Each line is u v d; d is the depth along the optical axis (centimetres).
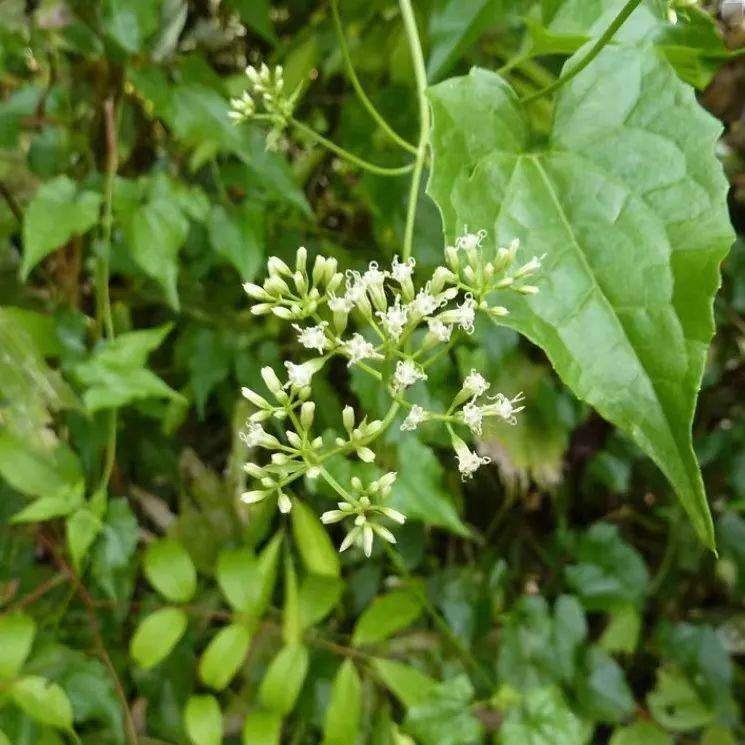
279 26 21
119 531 18
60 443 17
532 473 21
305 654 17
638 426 10
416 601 20
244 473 20
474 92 12
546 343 11
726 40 22
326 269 12
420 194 19
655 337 10
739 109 25
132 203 17
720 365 25
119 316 20
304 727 19
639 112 12
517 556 24
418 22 19
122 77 19
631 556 23
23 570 18
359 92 16
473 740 18
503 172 12
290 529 21
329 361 22
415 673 18
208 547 19
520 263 11
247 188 19
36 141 19
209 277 21
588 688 21
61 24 18
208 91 18
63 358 18
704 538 9
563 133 12
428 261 19
